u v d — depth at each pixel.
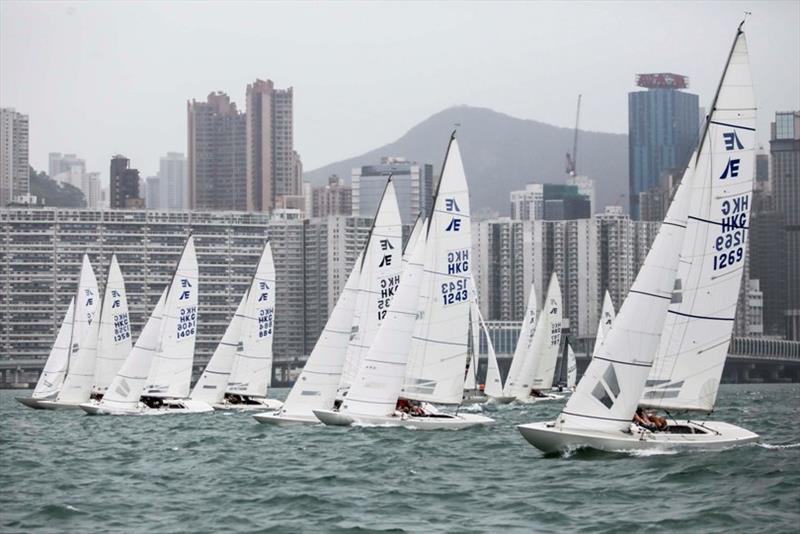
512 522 115.38
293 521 117.44
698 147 150.88
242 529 114.06
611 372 149.00
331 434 191.25
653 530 110.31
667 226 148.00
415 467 152.75
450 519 117.56
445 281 190.12
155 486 141.00
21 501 130.50
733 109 150.50
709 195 150.50
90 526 116.00
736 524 111.88
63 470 158.75
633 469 141.12
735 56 150.25
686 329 150.88
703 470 138.62
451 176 189.50
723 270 151.25
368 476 146.25
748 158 151.25
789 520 113.38
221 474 151.00
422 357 191.25
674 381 151.25
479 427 199.00
